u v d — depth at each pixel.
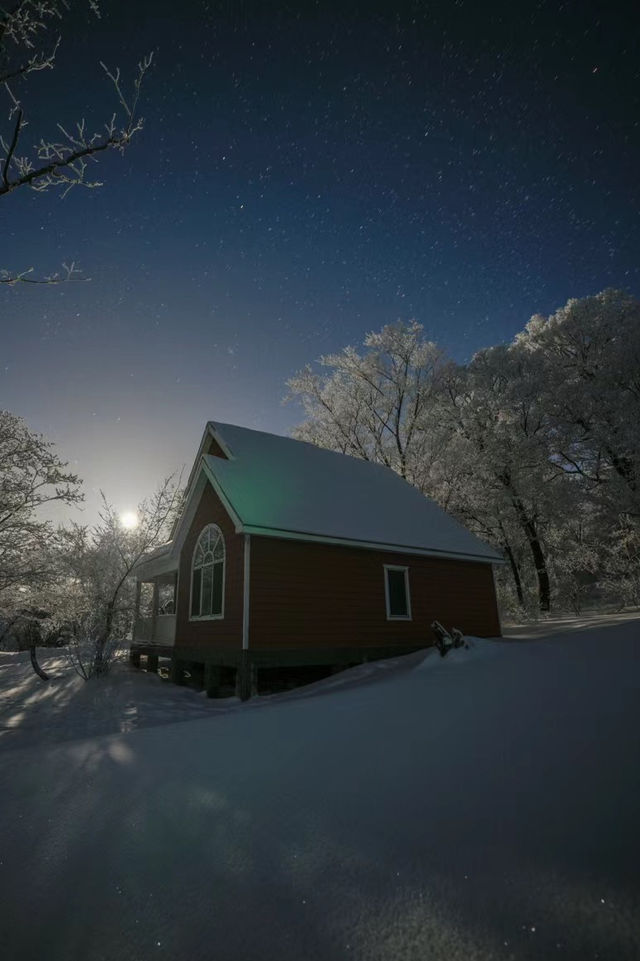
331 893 1.56
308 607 10.90
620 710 2.94
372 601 12.00
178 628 13.20
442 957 1.20
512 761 2.45
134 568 14.17
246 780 2.79
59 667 15.38
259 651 9.95
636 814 1.71
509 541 26.48
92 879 1.88
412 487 17.81
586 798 1.91
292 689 10.56
